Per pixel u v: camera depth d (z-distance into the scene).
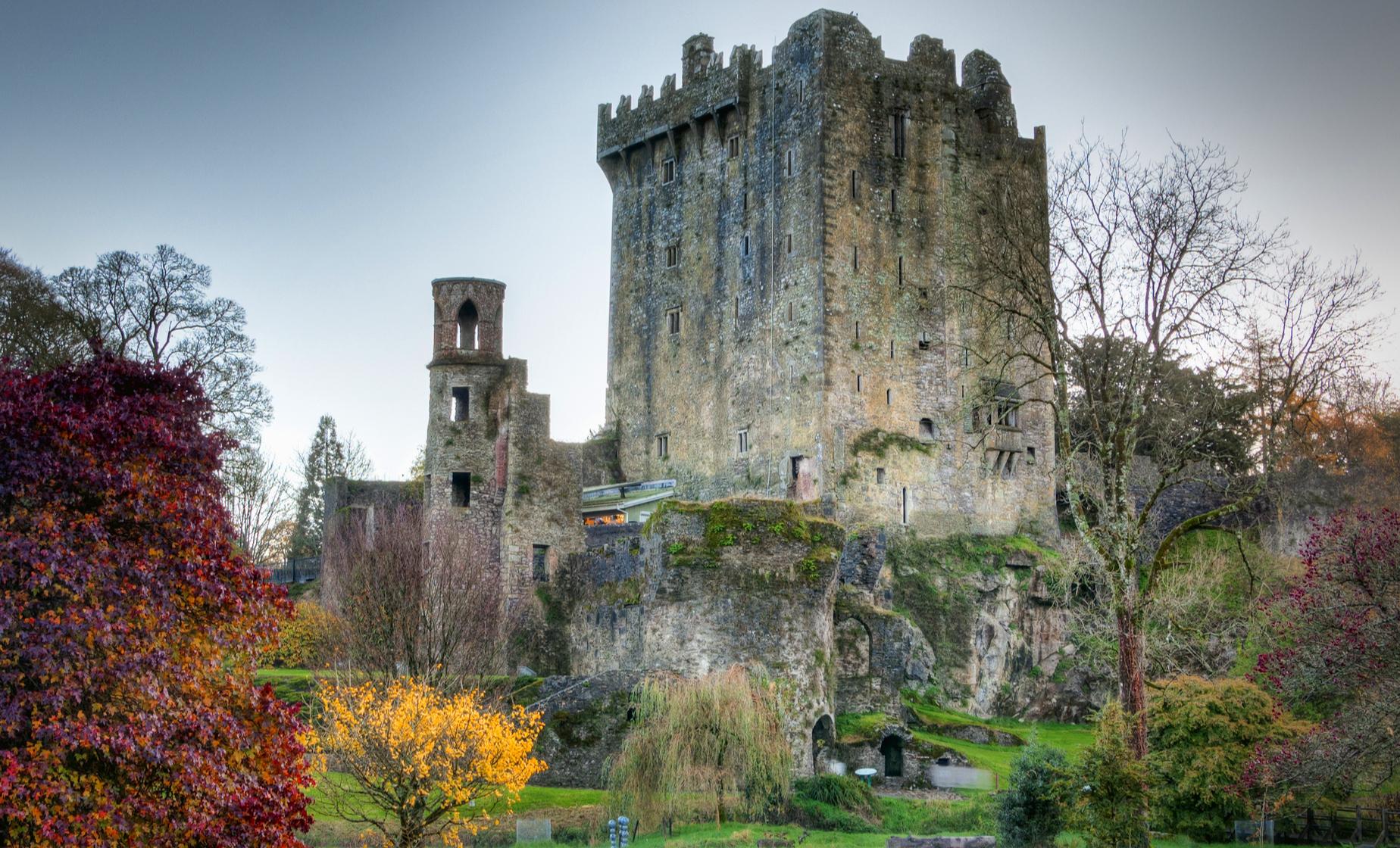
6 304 66.94
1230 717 46.53
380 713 38.81
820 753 56.47
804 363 83.00
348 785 44.84
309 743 39.41
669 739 46.34
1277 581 68.06
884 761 57.72
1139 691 41.53
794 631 56.31
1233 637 63.06
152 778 24.89
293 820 26.98
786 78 86.88
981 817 47.97
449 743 38.69
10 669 23.94
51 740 23.62
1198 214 44.94
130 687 24.41
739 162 89.75
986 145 89.25
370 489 80.12
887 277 84.81
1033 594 81.06
